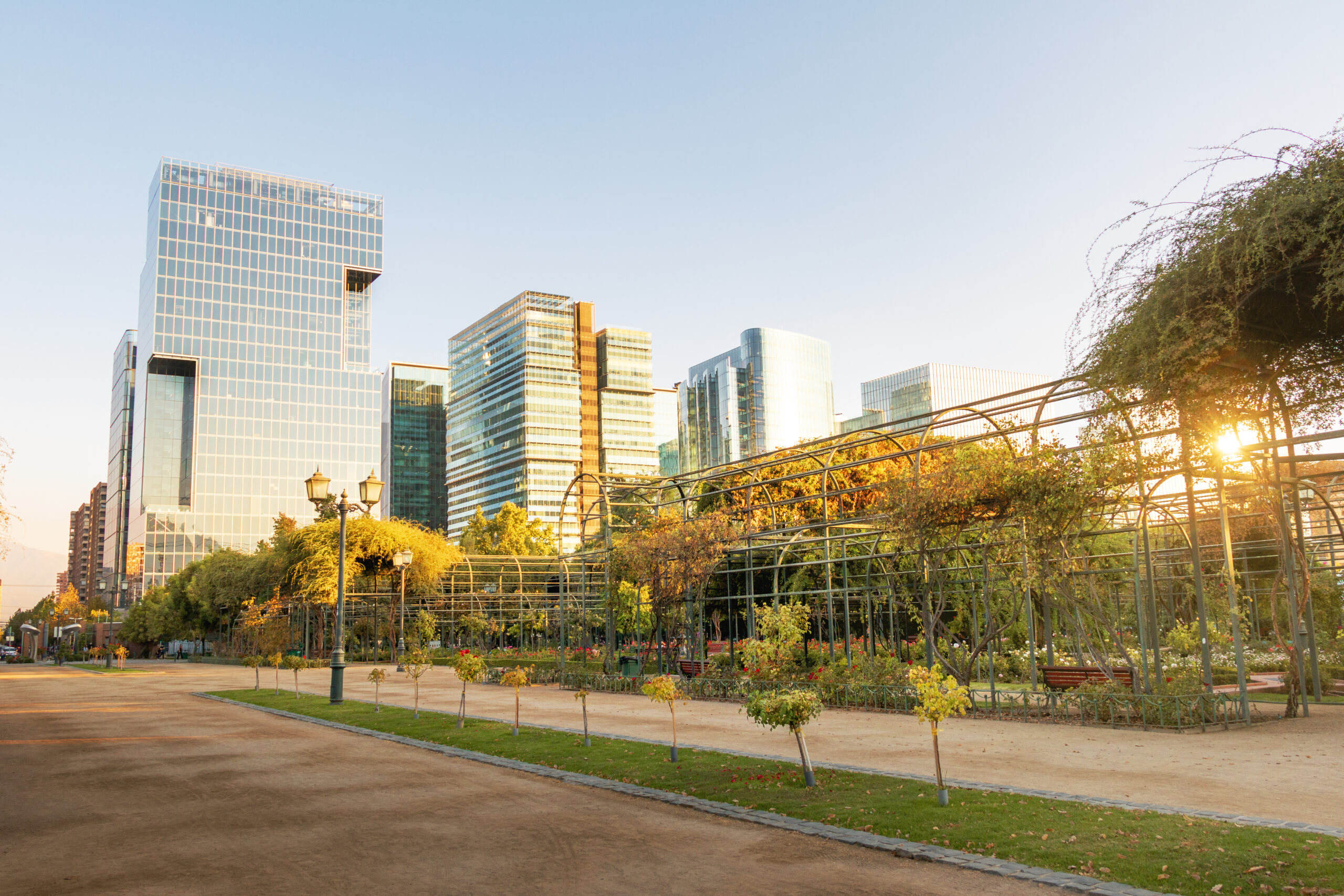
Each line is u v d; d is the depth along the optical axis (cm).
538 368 17225
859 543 2672
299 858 764
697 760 1221
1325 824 780
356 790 1092
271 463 15688
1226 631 3052
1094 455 1515
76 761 1383
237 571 6781
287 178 16612
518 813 941
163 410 15538
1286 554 1598
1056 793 936
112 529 18788
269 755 1423
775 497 3547
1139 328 718
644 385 18288
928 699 893
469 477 18962
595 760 1256
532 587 5544
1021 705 1731
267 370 15900
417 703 2072
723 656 2633
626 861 738
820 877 679
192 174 15800
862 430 2084
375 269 17188
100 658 8675
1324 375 685
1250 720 1493
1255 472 1630
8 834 872
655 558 2520
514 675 1549
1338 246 556
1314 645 1873
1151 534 2866
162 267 15325
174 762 1355
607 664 2753
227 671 4853
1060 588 1788
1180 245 681
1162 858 682
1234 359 698
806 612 2397
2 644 18875
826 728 1541
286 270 16338
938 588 2212
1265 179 620
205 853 787
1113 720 1498
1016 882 653
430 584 5094
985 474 1703
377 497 2502
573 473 17150
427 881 690
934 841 760
